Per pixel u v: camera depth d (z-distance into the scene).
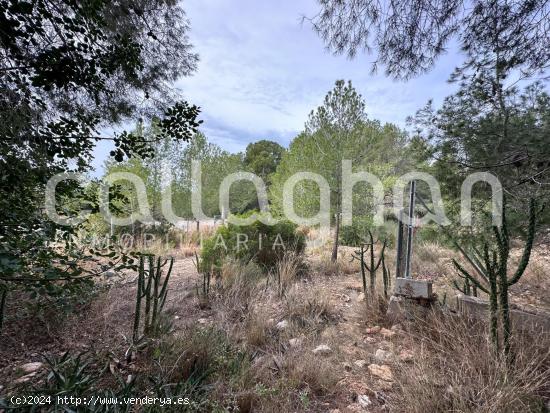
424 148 3.73
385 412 1.58
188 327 2.36
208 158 12.46
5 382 1.67
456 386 1.53
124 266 1.95
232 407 1.54
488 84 3.17
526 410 1.39
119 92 2.88
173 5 3.02
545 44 2.61
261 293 3.45
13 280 1.47
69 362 1.80
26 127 1.47
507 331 1.72
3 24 1.36
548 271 3.89
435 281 4.00
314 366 1.89
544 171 2.84
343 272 4.71
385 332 2.48
